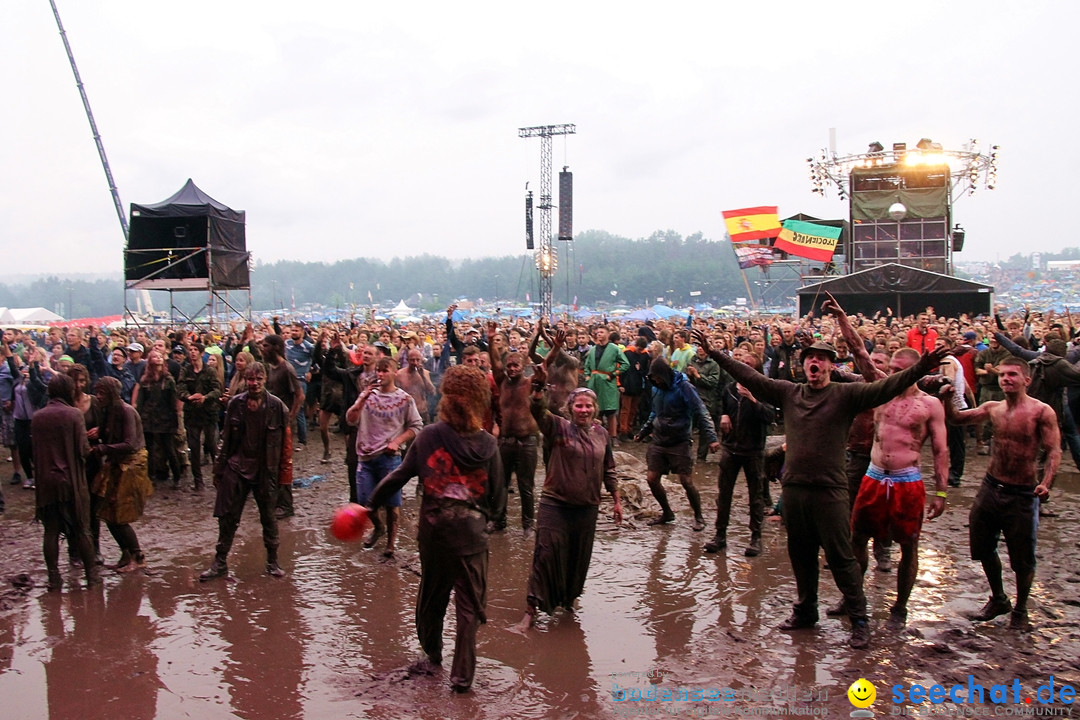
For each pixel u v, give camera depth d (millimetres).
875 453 5910
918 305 29719
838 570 5391
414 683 4852
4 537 8344
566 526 5852
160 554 7648
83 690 4773
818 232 34188
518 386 8102
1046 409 5602
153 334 24297
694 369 8633
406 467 4852
